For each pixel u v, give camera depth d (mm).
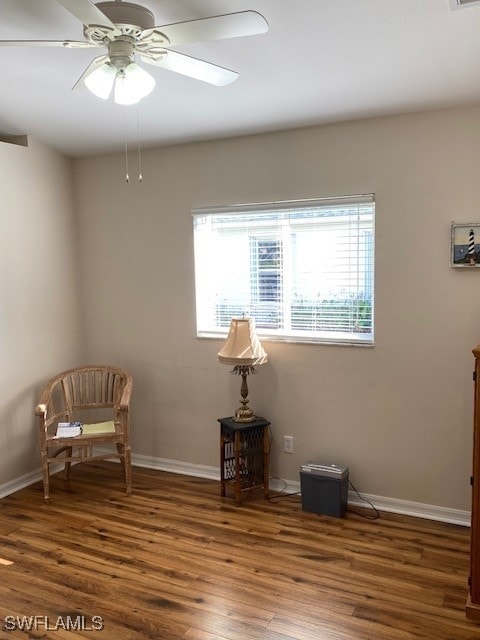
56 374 3945
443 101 2764
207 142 3529
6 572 2627
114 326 4047
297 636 2133
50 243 3857
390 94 2723
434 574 2539
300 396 3398
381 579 2506
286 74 2562
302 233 3359
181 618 2258
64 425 3607
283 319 3484
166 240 3758
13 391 3605
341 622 2215
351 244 3223
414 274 3002
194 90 2795
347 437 3285
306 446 3416
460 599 2352
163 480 3748
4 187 3479
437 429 3043
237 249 3576
